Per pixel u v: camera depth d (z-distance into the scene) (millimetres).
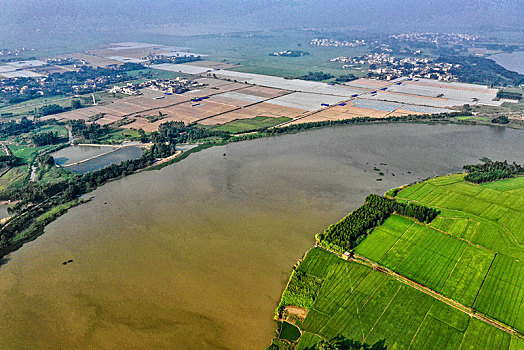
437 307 149625
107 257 191750
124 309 157500
